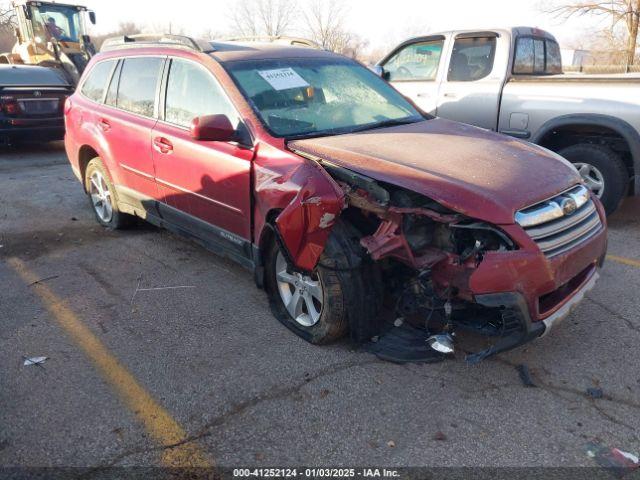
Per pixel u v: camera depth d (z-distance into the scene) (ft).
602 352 11.78
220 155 13.51
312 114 13.99
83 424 9.84
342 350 11.96
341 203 10.54
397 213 10.40
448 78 23.17
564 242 10.69
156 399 10.50
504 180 10.71
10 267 16.87
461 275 10.21
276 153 12.35
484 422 9.73
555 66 25.35
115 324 13.32
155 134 15.66
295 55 15.71
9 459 9.04
